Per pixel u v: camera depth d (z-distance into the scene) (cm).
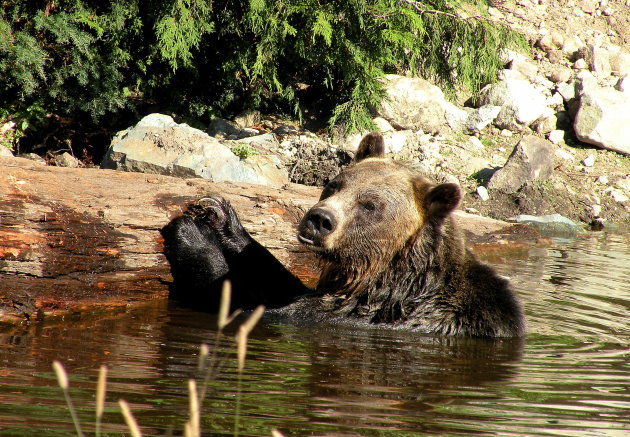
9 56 1889
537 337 991
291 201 1308
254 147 2019
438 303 1017
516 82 2614
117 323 915
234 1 2219
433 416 631
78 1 2027
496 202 2181
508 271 1436
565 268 1493
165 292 1066
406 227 990
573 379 786
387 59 2269
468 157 2373
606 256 1672
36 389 637
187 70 2291
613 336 1008
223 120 2286
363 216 973
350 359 822
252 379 708
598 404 696
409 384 731
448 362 839
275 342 880
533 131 2608
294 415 607
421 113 2447
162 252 1068
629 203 2305
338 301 1034
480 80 2506
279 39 2192
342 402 654
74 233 999
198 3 2075
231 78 2333
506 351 907
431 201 995
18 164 1074
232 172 1727
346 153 2008
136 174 1174
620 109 2578
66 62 2036
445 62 2483
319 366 779
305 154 2041
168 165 1734
